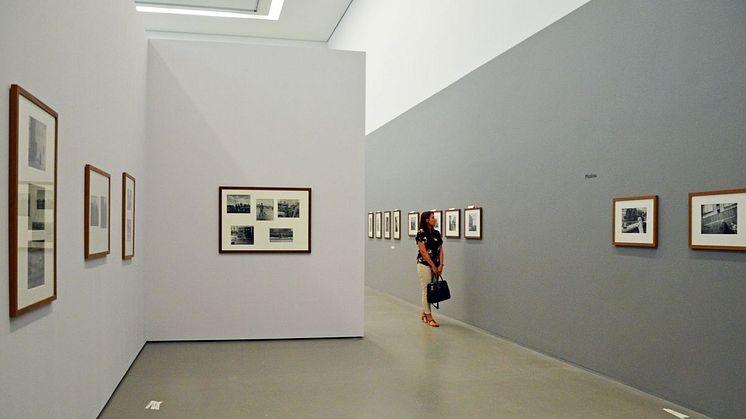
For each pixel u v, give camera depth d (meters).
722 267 6.51
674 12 7.20
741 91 6.29
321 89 11.41
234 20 22.22
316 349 10.24
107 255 6.86
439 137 14.38
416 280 15.80
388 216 18.39
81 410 5.56
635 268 7.82
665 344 7.29
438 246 12.96
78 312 5.45
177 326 10.90
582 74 8.98
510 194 11.08
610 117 8.34
